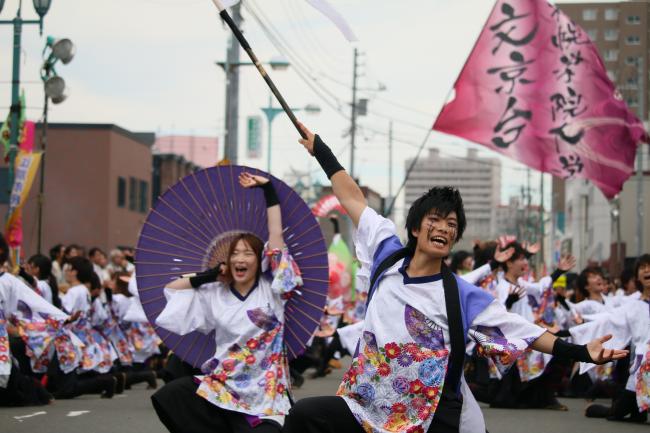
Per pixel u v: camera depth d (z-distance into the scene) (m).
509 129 19.59
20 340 13.97
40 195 21.02
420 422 5.72
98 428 10.94
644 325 12.80
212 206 9.00
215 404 8.12
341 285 21.39
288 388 8.59
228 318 8.48
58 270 19.52
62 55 19.34
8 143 21.48
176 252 9.05
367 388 5.85
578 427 11.77
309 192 55.12
